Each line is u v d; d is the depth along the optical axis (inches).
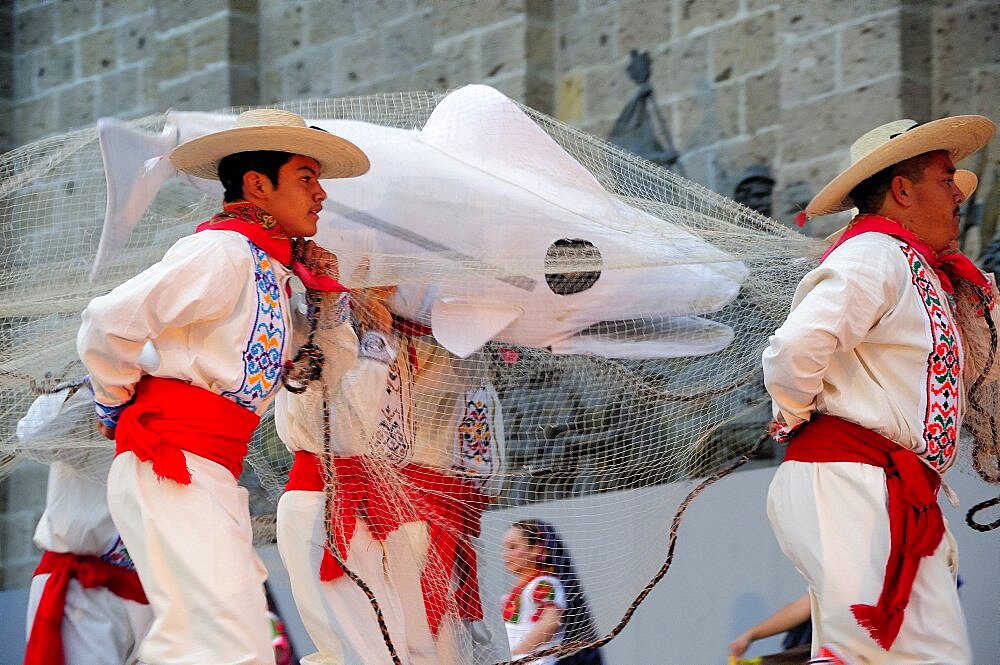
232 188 293.0
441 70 652.1
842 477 282.8
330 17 698.8
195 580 264.5
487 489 348.8
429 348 338.0
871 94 524.4
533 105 624.7
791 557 290.0
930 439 283.0
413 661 328.5
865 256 283.7
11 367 344.2
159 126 326.3
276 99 717.3
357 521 325.7
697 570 397.7
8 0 816.3
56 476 376.2
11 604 530.6
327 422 303.1
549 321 333.4
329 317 299.3
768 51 567.2
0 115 813.2
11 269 341.1
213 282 272.5
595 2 622.2
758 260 336.8
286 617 431.2
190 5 730.8
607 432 358.6
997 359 303.1
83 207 339.9
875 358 286.4
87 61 790.5
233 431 277.3
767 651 377.4
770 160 563.5
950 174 300.8
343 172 303.6
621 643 399.2
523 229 322.0
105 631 376.2
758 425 481.4
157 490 270.7
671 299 333.1
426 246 322.0
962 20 522.3
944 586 278.8
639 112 604.4
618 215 330.3
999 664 349.1
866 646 275.4
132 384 275.6
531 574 344.8
